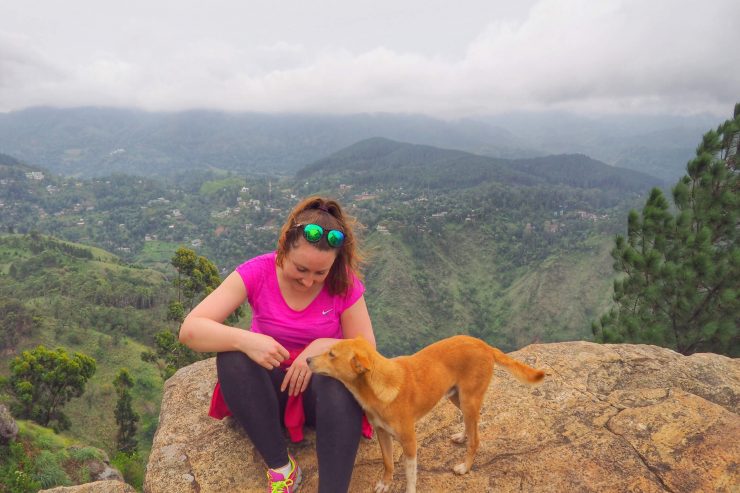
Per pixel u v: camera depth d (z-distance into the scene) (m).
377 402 2.66
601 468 3.01
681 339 11.95
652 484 2.84
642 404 3.64
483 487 2.94
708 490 2.76
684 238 11.92
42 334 71.88
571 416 3.58
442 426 3.58
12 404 34.72
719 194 11.88
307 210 2.80
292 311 3.03
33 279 107.44
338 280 3.02
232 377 2.80
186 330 2.84
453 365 2.94
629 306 13.05
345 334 3.29
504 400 3.85
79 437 49.75
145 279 117.06
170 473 3.32
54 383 35.47
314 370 2.72
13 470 18.62
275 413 2.93
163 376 37.56
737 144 11.95
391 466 2.92
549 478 2.96
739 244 11.91
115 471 21.30
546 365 4.39
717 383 4.07
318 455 2.69
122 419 43.69
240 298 3.03
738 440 3.07
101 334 76.62
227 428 3.72
